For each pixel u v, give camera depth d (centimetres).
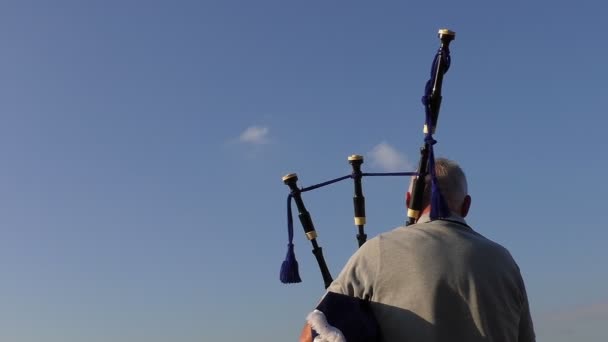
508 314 339
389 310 334
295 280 421
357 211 409
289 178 421
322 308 331
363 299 342
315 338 325
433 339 325
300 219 420
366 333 327
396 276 337
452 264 336
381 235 354
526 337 354
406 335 328
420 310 329
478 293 331
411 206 375
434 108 377
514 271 350
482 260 340
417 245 341
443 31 378
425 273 333
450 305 330
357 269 347
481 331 328
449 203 367
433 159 365
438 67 378
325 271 419
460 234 350
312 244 421
